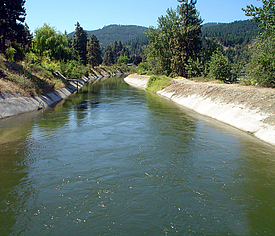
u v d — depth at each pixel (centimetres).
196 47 4606
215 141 1321
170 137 1398
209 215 689
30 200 754
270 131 1336
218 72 3394
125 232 620
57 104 2648
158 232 621
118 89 4784
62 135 1427
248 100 1748
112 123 1739
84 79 7194
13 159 1059
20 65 2844
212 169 976
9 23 2973
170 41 4803
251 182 871
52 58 4788
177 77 4412
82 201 753
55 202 746
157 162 1042
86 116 1983
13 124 1641
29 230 626
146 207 724
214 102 2119
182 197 775
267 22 2152
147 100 3052
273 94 1619
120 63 16712
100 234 613
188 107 2464
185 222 659
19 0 2972
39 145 1244
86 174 927
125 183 861
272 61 2092
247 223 655
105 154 1133
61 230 627
